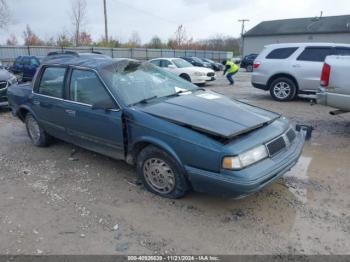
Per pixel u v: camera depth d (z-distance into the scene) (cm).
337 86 554
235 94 1188
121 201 361
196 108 365
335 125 665
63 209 347
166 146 335
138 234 300
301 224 311
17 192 389
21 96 538
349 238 289
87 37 4222
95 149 435
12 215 336
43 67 501
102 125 397
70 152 520
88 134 426
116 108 379
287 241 286
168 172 350
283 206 344
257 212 333
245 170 297
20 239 295
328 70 564
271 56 977
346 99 548
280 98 974
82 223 320
